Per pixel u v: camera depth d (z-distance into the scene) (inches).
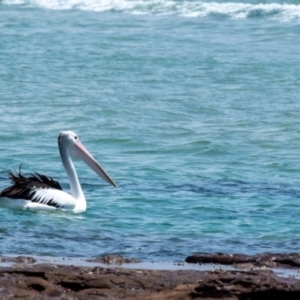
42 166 2642.7
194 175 2571.4
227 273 1409.9
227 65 5012.3
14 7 7406.5
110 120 3503.9
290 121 3560.5
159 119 3567.9
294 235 1889.8
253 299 1290.6
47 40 5674.2
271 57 5329.7
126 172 2588.6
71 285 1338.6
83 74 4606.3
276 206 2185.0
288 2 7426.2
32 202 2086.6
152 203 2191.2
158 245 1768.0
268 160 2837.1
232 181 2495.1
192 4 7244.1
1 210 2087.8
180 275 1403.8
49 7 7421.3
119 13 7175.2
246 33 6309.1
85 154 2198.6
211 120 3582.7
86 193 2301.9
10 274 1385.3
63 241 1782.7
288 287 1299.2
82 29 6279.5
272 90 4347.9
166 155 2893.7
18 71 4586.6
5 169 2586.1
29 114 3567.9
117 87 4293.8
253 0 7519.7
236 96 4165.8
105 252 1691.7
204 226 1964.8
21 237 1802.4
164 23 6712.6
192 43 5816.9
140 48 5526.6
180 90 4276.6
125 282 1353.3
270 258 1572.3
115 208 2137.1
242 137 3235.7
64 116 3545.8
